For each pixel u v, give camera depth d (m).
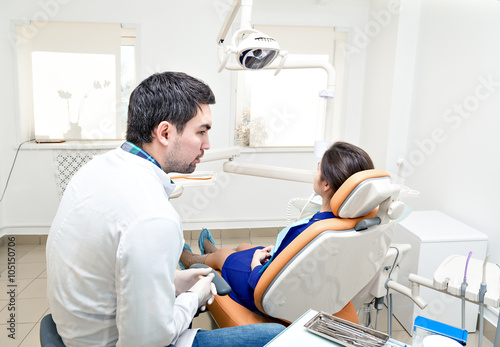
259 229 3.53
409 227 2.13
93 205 0.80
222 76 3.22
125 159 0.87
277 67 1.93
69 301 0.82
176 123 0.88
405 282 2.11
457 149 2.40
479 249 2.03
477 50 2.22
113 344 0.86
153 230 0.76
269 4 3.17
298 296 1.27
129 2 3.01
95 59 3.10
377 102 3.18
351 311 1.54
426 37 2.75
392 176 3.04
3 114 3.02
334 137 3.59
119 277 0.76
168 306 0.79
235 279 1.61
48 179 3.15
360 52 3.38
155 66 3.13
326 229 1.16
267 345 0.81
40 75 3.07
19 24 2.93
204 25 3.12
